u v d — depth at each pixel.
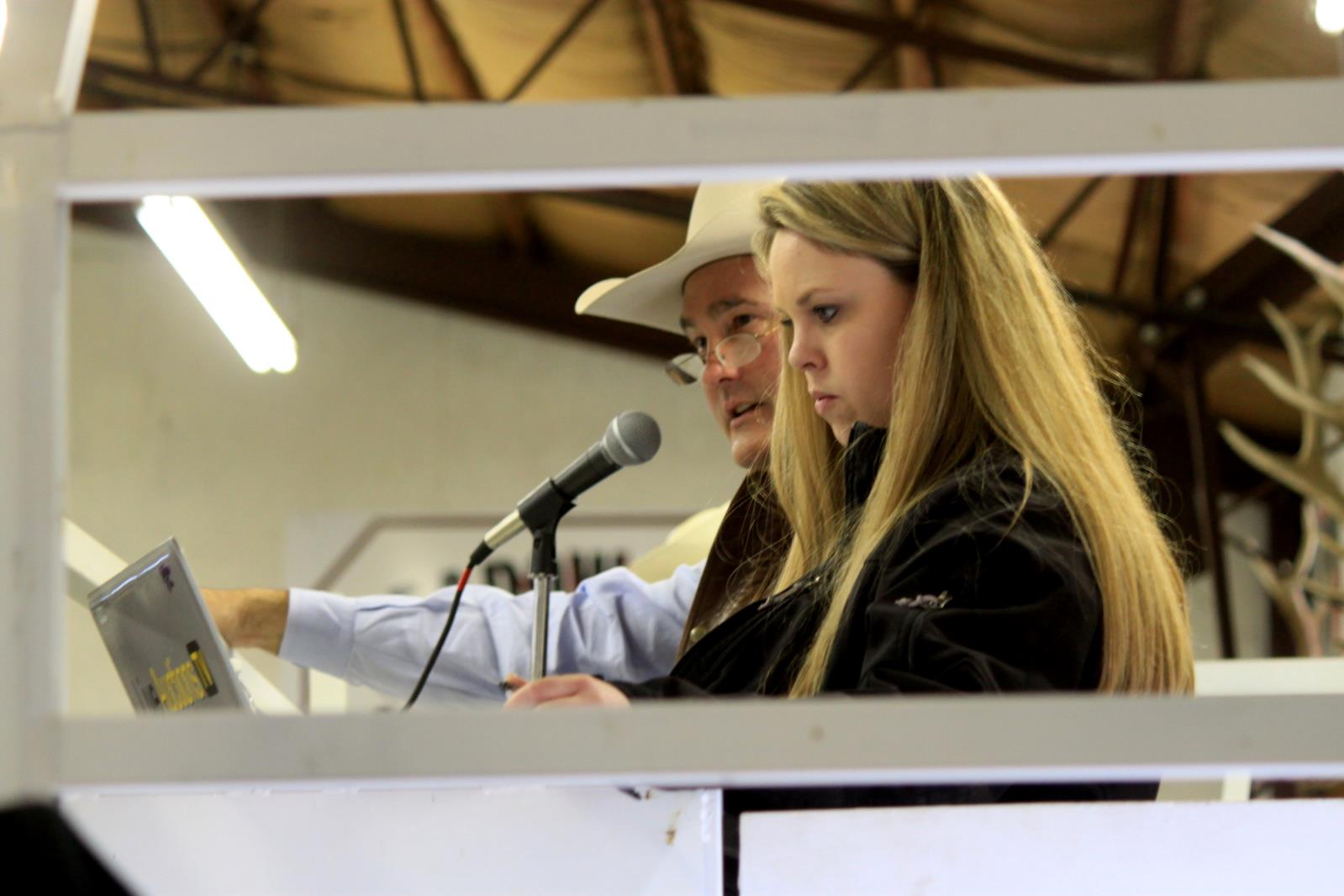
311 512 13.58
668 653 3.58
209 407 14.02
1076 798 2.12
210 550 13.69
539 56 11.51
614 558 11.95
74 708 12.30
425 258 14.24
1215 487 12.34
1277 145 1.20
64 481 1.28
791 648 2.41
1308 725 1.20
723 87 11.60
